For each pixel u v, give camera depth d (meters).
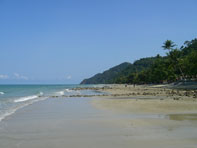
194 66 68.62
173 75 93.00
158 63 118.69
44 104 26.50
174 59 85.94
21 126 12.68
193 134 10.31
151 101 27.66
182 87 69.12
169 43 84.81
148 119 14.49
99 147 8.53
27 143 9.19
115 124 12.95
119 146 8.59
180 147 8.34
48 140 9.63
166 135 10.15
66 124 13.21
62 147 8.59
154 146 8.50
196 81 80.00
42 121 14.33
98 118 15.24
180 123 13.01
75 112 18.66
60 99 35.50
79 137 10.07
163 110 19.06
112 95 44.62
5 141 9.52
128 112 18.12
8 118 15.65
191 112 17.72
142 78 141.62
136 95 42.53
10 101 31.47
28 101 31.45
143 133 10.59
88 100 32.47
